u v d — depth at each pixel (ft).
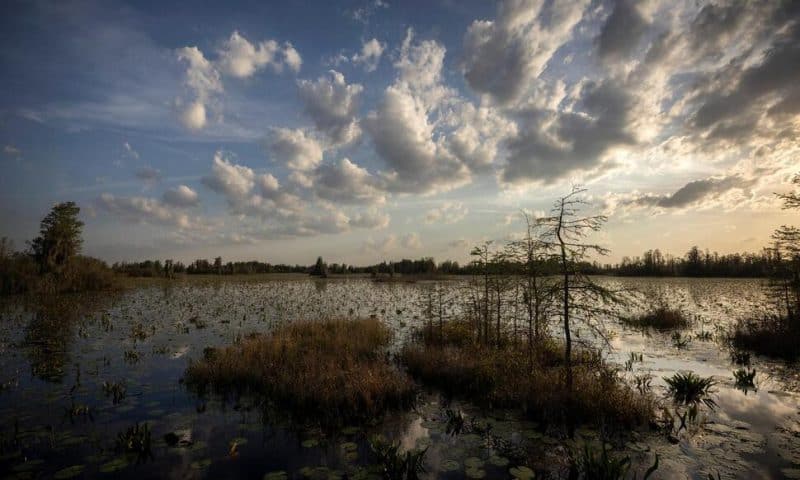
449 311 83.76
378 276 297.74
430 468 21.63
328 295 137.90
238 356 40.06
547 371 33.58
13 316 79.41
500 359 36.32
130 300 114.21
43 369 40.37
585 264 30.78
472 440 24.98
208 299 119.75
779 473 20.66
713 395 32.83
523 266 37.24
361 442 24.79
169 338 57.21
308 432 26.00
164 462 21.95
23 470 20.74
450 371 35.73
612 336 59.72
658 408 29.35
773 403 30.89
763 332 52.39
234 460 22.30
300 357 40.52
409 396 31.58
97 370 40.55
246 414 28.94
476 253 46.19
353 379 32.09
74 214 147.13
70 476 20.18
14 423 26.91
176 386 35.42
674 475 20.59
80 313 84.38
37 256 140.97
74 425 26.73
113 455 22.54
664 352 49.70
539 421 27.61
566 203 29.78
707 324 73.41
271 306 100.68
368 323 60.13
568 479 20.45
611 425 26.61
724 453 22.81
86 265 155.22
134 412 29.25
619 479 19.57
